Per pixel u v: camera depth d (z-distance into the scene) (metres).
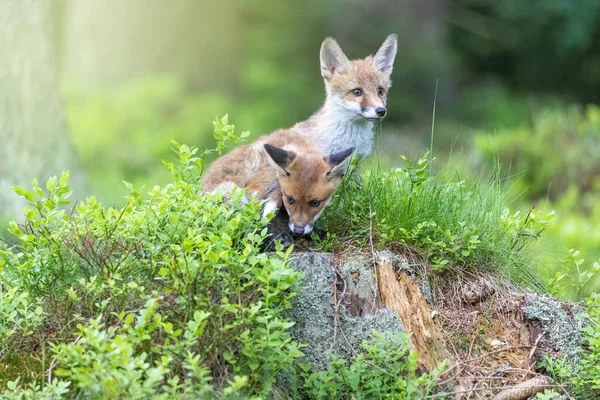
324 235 10.85
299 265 9.55
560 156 23.88
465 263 10.44
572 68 47.59
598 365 9.66
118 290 9.09
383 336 8.84
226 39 38.91
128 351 7.52
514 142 24.20
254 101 37.66
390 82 15.14
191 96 38.03
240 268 8.81
